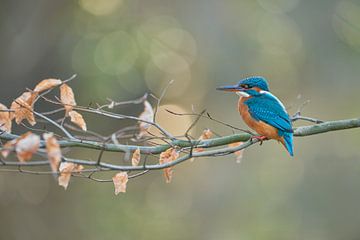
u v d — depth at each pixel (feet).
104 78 47.80
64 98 20.10
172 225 47.83
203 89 52.39
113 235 45.83
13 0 48.67
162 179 50.14
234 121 52.13
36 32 49.60
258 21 53.16
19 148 15.56
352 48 53.16
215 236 49.42
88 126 47.80
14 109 19.67
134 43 49.65
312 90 53.62
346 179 50.78
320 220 49.80
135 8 50.96
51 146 15.65
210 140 21.20
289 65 53.42
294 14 53.52
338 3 53.16
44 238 46.93
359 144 51.06
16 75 49.65
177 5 52.21
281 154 51.80
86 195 47.19
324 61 53.57
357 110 52.75
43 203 47.60
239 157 22.65
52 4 49.29
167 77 50.34
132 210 47.21
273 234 48.21
